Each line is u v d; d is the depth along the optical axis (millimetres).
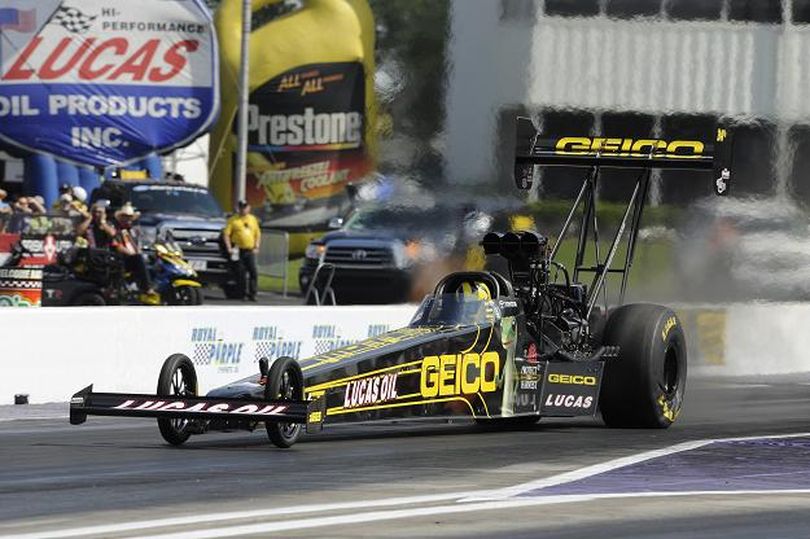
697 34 104312
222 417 42406
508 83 104000
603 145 56125
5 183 126125
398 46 111062
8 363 60625
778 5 105562
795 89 105625
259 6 126500
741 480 40188
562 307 53000
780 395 68688
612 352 52312
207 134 123500
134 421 54469
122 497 35750
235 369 67812
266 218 125938
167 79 112438
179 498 35656
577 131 104125
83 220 93625
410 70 109625
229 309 67688
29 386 61219
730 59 104625
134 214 94188
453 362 47188
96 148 112125
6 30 109688
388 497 36250
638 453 45688
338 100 117250
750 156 105000
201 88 113125
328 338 71812
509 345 49125
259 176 125438
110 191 115750
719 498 36906
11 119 110438
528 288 51688
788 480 40281
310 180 123000
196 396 43250
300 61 121750
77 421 43469
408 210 109500
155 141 112812
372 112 113312
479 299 48875
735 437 50469
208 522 32438
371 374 44812
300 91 122375
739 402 65188
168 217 115875
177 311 65875
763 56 105000
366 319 73562
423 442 47688
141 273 93188
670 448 47031
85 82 111062
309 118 122062
